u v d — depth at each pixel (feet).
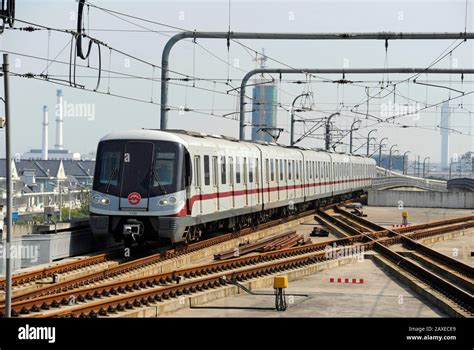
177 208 79.71
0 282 59.77
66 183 362.12
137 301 52.60
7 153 44.16
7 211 43.96
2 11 61.05
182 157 80.84
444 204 201.98
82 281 63.05
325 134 184.85
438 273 80.23
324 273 77.66
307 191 148.15
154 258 77.71
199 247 91.45
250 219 115.03
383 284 70.23
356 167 209.46
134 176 79.92
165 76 91.04
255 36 89.30
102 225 79.77
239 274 66.13
